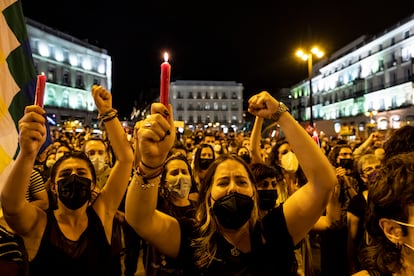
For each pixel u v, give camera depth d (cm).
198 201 238
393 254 163
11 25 403
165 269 305
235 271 214
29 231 250
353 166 562
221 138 1555
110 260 274
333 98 6769
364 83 5775
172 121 186
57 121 5381
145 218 204
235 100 9206
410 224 157
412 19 4688
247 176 233
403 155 168
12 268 184
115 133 277
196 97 9106
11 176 218
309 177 213
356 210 389
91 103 6141
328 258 418
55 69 5425
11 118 380
